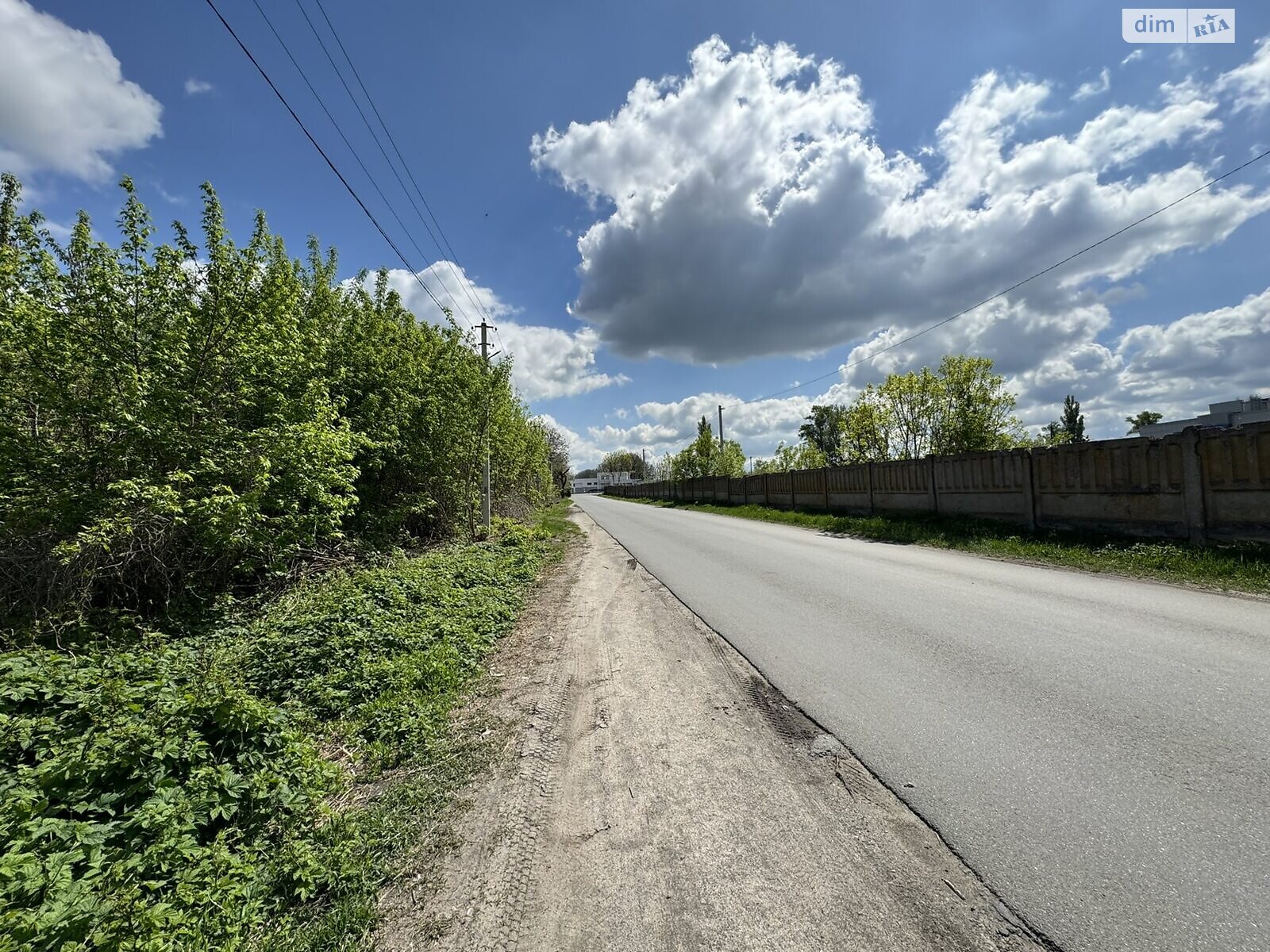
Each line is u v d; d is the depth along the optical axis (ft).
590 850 8.77
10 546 19.22
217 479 22.98
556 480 233.55
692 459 144.15
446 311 47.52
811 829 8.82
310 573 28.60
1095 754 10.27
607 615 24.68
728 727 12.75
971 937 6.57
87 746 9.27
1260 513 25.49
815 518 59.82
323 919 7.67
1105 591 22.90
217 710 11.13
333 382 29.99
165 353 21.61
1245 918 6.48
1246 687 12.73
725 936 6.84
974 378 63.26
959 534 40.01
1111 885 7.16
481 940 7.13
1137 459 30.86
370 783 11.51
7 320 18.92
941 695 13.30
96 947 6.27
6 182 23.20
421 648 18.43
